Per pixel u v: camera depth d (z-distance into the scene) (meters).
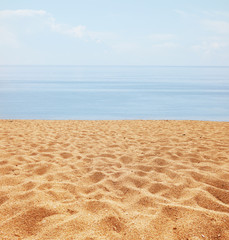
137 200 2.54
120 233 1.90
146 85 40.22
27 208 2.22
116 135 6.56
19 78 62.22
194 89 32.19
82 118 12.62
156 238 1.82
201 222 2.02
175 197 2.67
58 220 2.05
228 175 3.24
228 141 5.66
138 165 3.78
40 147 4.98
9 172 3.40
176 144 5.30
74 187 2.88
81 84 41.47
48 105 17.20
